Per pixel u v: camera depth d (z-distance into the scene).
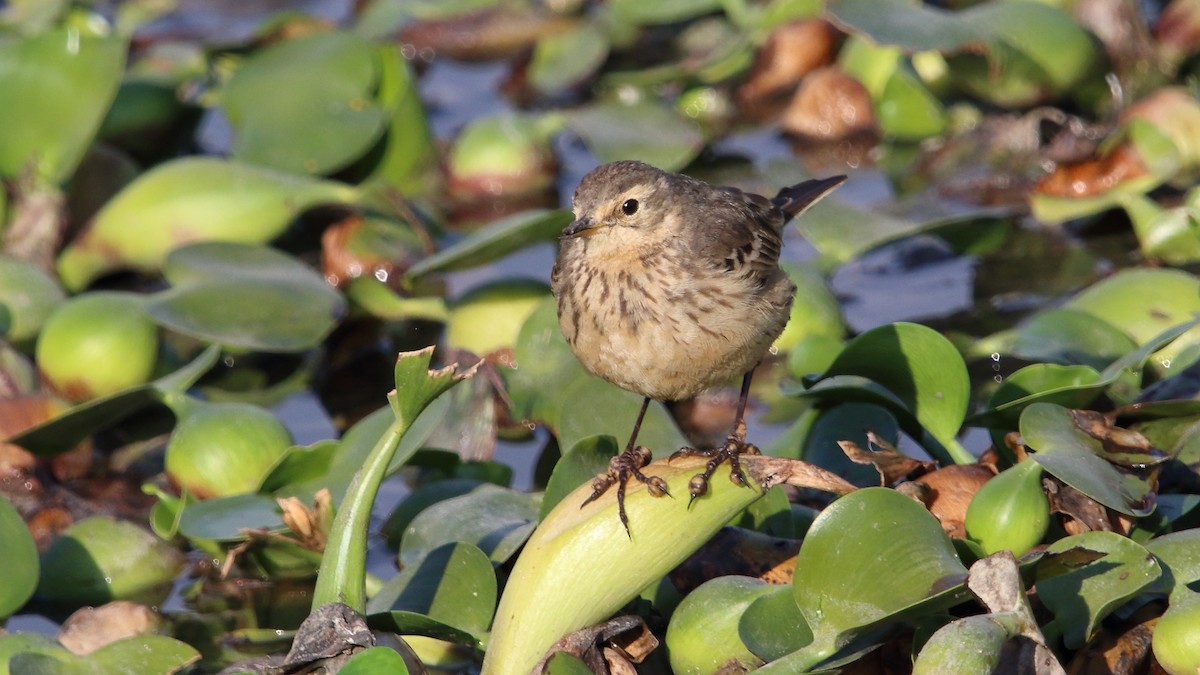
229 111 15.88
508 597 8.04
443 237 15.54
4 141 14.36
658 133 16.20
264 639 9.49
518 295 12.87
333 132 15.42
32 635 8.73
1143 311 11.31
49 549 10.32
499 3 20.22
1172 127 14.16
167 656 8.59
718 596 8.17
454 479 10.66
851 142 16.97
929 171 16.16
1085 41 15.50
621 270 9.02
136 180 14.48
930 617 7.71
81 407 11.17
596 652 7.87
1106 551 7.70
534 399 11.01
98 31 18.69
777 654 7.69
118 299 12.69
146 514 11.23
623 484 8.04
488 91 19.03
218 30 20.30
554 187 16.64
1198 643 7.44
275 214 14.36
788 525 9.27
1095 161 14.12
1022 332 11.01
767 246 9.51
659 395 9.32
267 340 12.23
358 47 16.19
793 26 17.89
